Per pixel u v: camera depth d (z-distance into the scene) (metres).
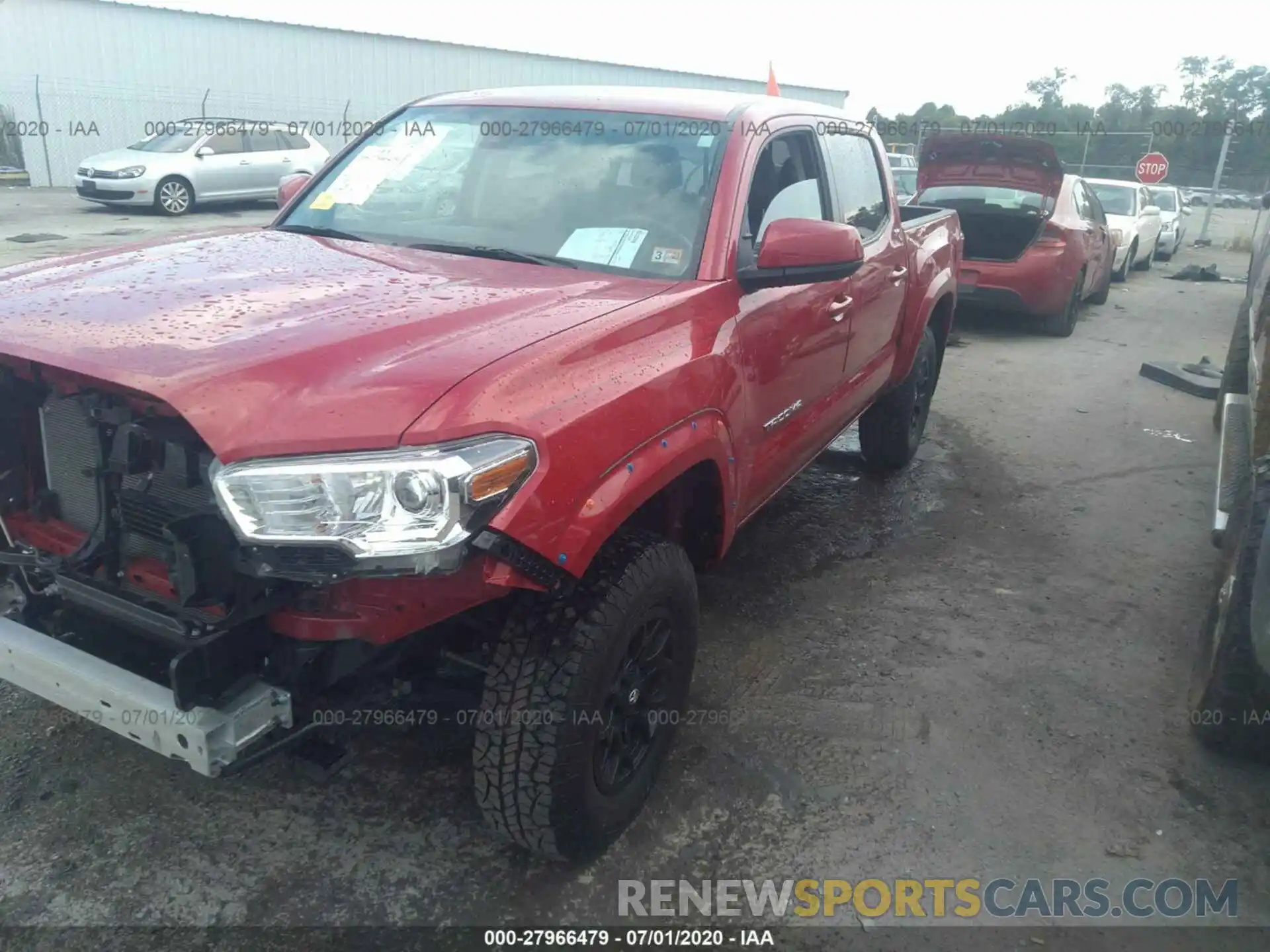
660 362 2.53
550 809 2.33
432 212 3.38
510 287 2.71
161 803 2.74
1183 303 12.70
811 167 3.81
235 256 2.95
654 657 2.66
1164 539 4.86
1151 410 7.19
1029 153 9.23
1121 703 3.44
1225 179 30.52
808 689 3.44
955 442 6.30
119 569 2.28
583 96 3.67
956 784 2.99
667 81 27.16
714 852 2.68
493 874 2.57
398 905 2.46
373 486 1.90
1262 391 3.02
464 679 2.62
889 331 4.59
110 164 16.08
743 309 2.98
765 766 3.02
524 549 2.04
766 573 4.31
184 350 2.09
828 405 3.95
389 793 2.83
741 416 2.96
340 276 2.73
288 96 22.58
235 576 2.02
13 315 2.33
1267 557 2.45
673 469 2.52
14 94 20.25
